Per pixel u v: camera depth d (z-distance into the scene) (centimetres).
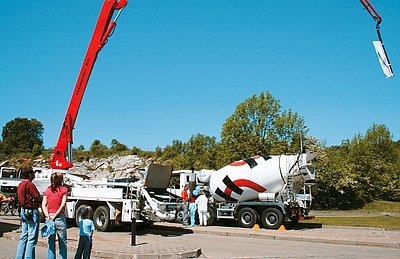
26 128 7075
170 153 5331
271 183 2052
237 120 3831
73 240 1342
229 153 3750
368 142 5888
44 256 1089
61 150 1898
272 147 3756
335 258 1191
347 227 2130
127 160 5084
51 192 867
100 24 1880
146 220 1673
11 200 2506
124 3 1877
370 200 4959
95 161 5216
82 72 1895
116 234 1603
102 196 1681
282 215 1983
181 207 1736
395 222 2384
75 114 1903
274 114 3841
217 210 2144
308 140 4175
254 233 1769
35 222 879
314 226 2197
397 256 1248
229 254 1239
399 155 5962
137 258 1075
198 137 5119
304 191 2188
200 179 2259
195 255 1162
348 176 4366
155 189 1720
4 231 1586
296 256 1220
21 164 5069
